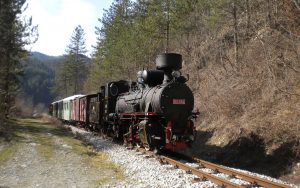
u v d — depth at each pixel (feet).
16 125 100.73
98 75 173.88
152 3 102.89
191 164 43.98
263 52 68.64
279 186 30.73
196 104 78.43
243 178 35.81
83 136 77.92
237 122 58.90
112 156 51.26
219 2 78.02
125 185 34.30
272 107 56.08
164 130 51.72
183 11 99.60
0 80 102.37
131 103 60.85
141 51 120.47
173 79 52.49
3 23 90.43
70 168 42.70
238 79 70.49
